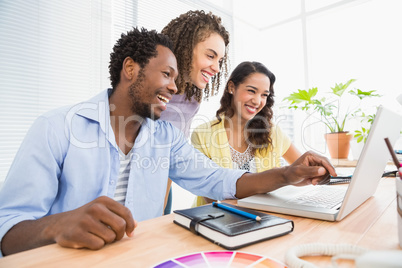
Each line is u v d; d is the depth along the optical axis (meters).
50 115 0.68
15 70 1.40
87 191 0.70
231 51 2.53
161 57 0.75
